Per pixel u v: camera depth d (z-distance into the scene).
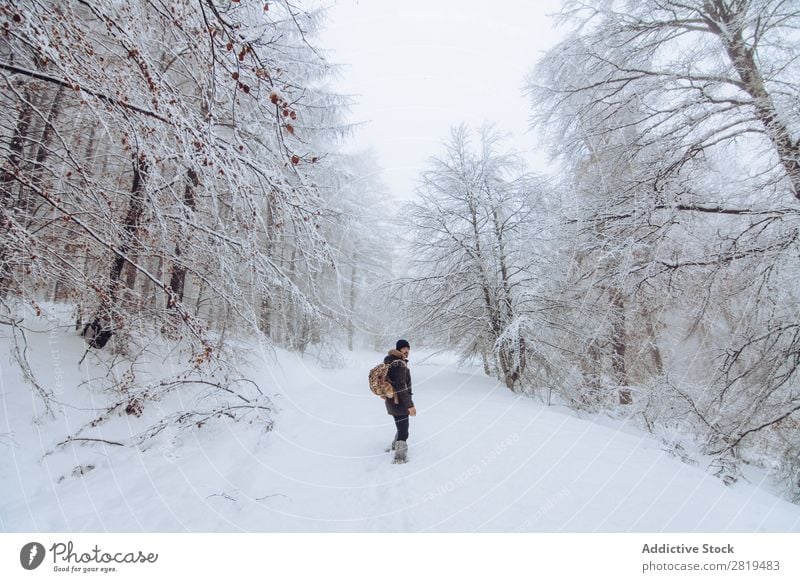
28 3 2.45
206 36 2.72
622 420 8.23
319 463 4.34
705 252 6.50
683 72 6.45
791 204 5.50
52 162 5.41
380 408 7.11
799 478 5.57
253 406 5.85
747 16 5.73
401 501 3.24
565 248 8.34
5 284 4.43
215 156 2.92
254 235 4.29
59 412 5.33
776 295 5.81
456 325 9.52
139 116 3.06
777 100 5.64
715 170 6.57
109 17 2.44
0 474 4.22
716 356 6.73
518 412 5.89
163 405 6.50
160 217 4.28
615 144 7.78
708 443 6.36
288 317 13.75
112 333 6.38
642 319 9.18
